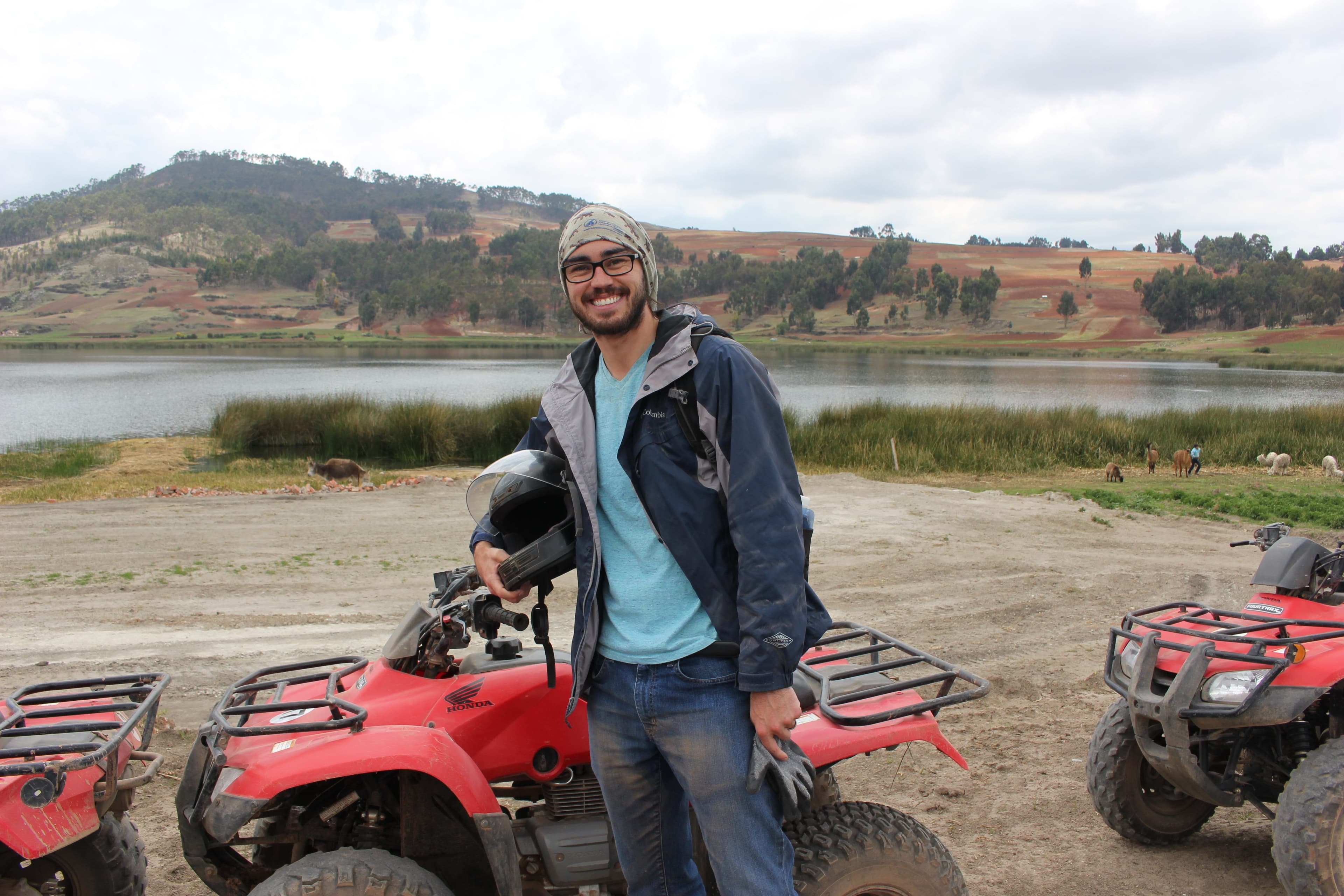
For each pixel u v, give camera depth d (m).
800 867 2.32
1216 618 3.56
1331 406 25.47
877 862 2.33
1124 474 18.47
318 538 10.20
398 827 2.54
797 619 1.83
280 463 19.47
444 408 21.95
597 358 2.09
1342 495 13.96
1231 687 3.12
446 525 11.10
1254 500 12.93
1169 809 3.68
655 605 1.98
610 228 1.94
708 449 1.91
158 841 3.60
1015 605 7.40
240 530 10.62
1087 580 8.30
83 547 9.51
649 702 1.97
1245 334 172.25
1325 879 2.84
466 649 5.89
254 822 3.25
